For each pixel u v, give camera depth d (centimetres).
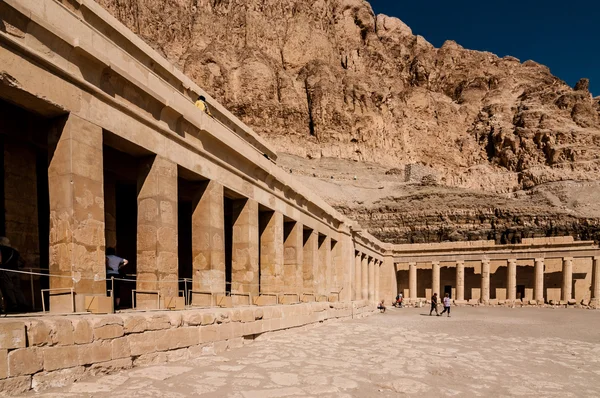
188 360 1008
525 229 5759
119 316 853
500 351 1414
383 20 14325
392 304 4891
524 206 6003
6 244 966
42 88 884
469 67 13150
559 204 7388
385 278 5069
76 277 920
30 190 1148
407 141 11044
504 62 13425
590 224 5553
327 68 11175
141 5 10338
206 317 1118
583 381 1009
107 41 1077
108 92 1059
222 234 1545
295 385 834
